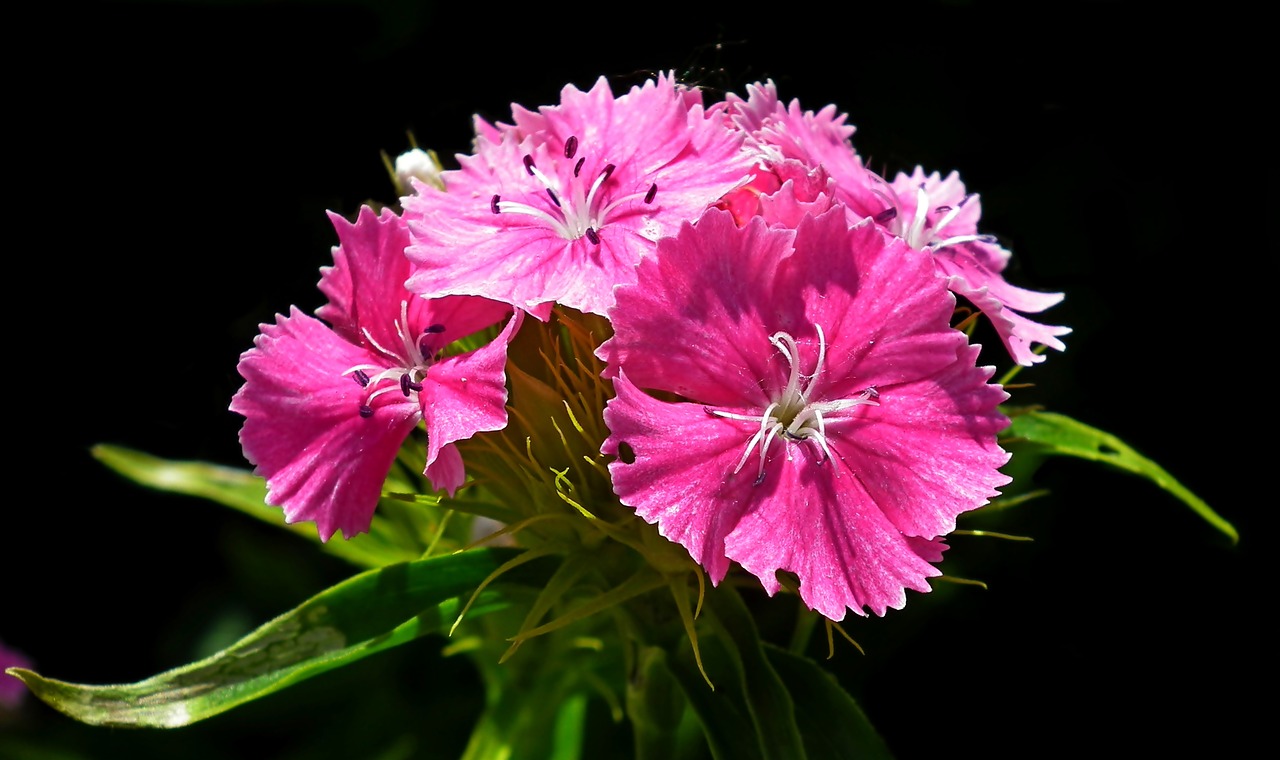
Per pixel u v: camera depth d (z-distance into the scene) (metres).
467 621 0.23
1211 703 0.25
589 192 0.21
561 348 0.21
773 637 0.24
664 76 0.22
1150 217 0.25
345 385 0.21
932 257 0.21
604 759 0.24
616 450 0.20
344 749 0.25
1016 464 0.24
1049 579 0.25
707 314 0.20
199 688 0.21
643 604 0.22
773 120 0.22
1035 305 0.22
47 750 0.25
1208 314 0.25
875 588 0.20
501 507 0.22
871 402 0.21
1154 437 0.25
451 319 0.21
